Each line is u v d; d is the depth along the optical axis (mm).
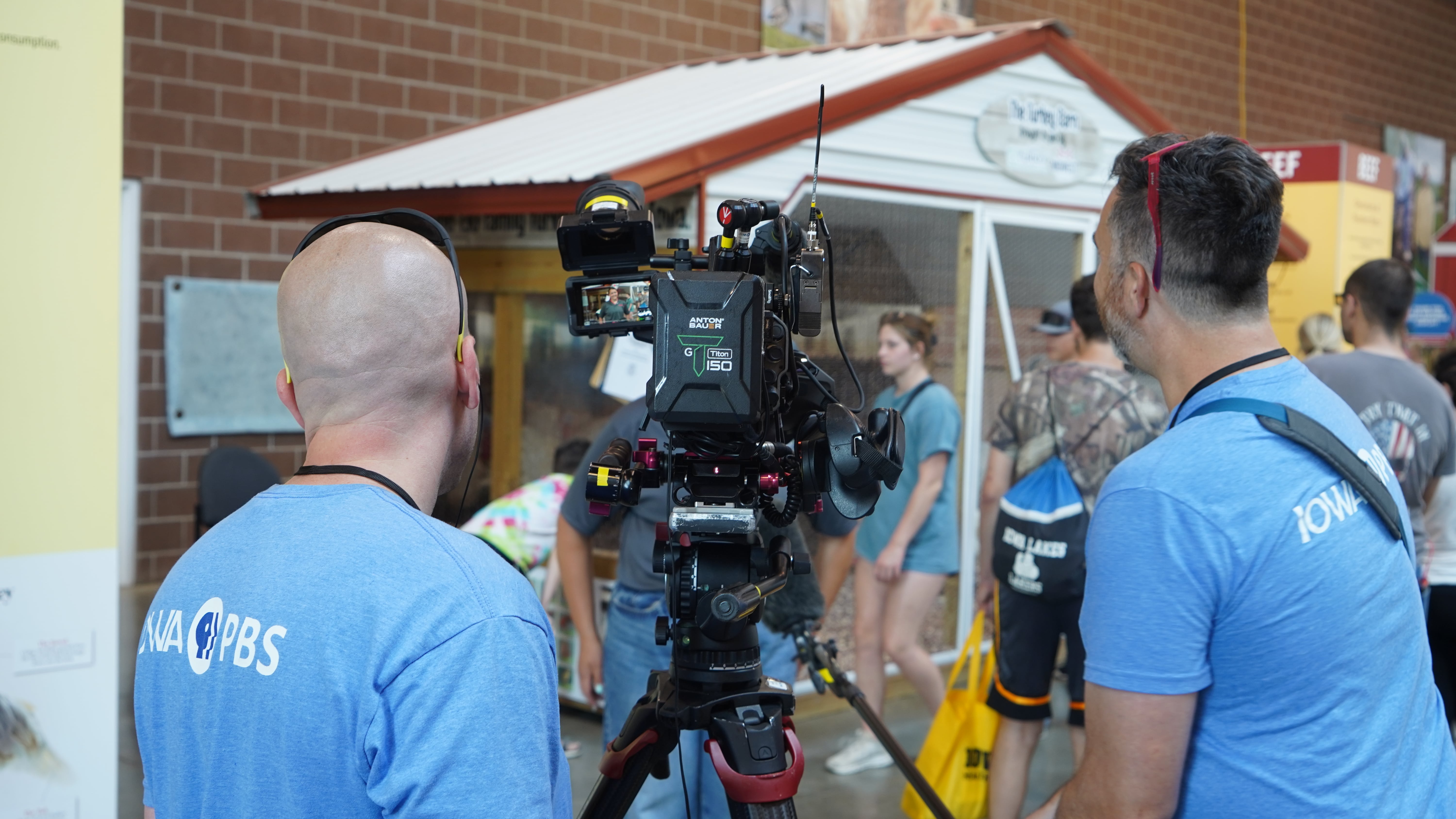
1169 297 1305
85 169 2258
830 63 4988
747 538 1440
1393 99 14070
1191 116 11680
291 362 1124
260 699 992
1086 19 10648
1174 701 1175
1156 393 3010
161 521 6379
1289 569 1157
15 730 2221
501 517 3941
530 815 983
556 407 4211
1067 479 2926
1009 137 4645
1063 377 2994
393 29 7043
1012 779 3061
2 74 2154
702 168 3580
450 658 976
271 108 6617
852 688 2271
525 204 3562
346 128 6898
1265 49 12414
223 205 6496
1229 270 1263
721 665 1478
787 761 1477
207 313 6453
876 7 9398
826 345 4125
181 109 6316
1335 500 1192
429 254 1139
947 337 4578
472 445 1223
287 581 1013
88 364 2279
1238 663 1180
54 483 2250
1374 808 1179
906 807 3230
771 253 1525
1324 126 13172
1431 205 14305
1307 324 5355
